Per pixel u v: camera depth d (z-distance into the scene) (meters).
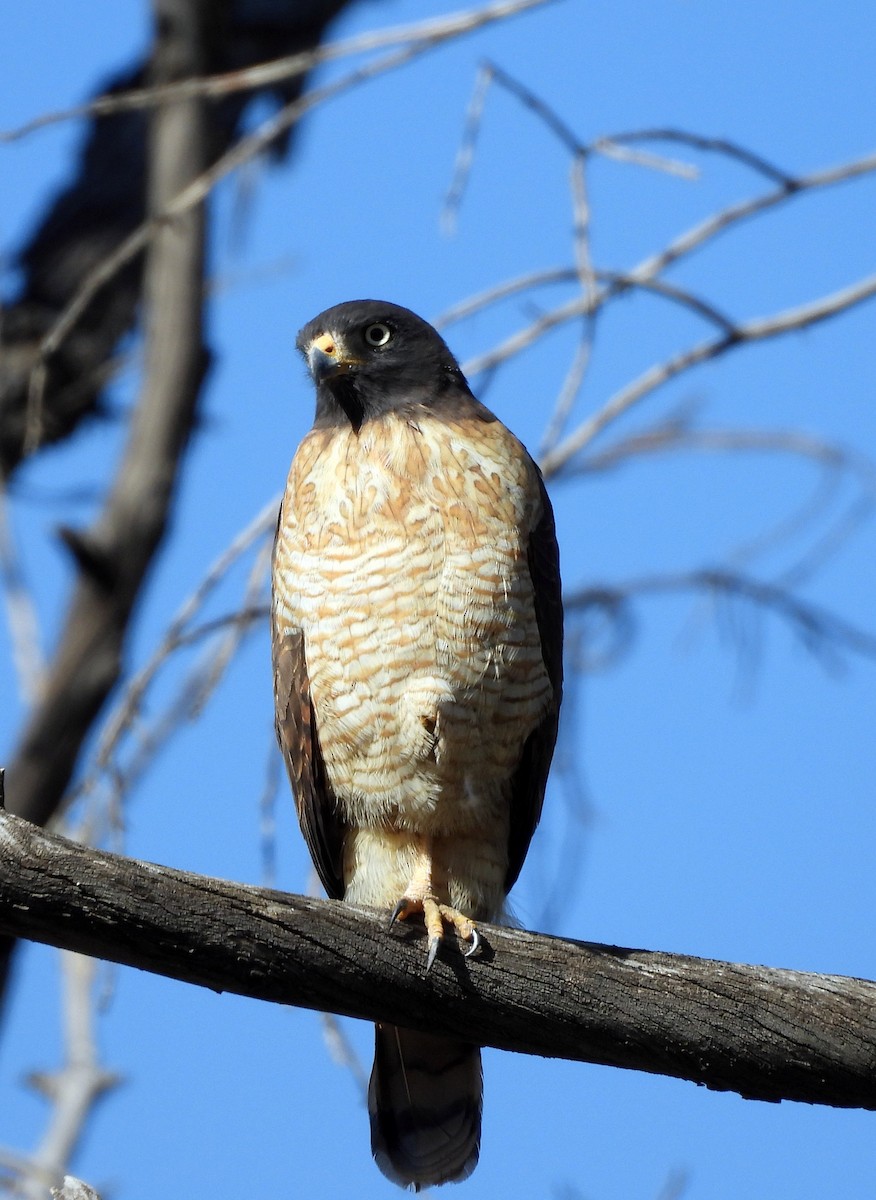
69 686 11.79
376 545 10.07
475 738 10.23
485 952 8.41
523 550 10.25
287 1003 8.25
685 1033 8.38
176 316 12.47
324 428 10.81
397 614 10.05
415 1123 10.38
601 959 8.47
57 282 13.88
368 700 10.16
